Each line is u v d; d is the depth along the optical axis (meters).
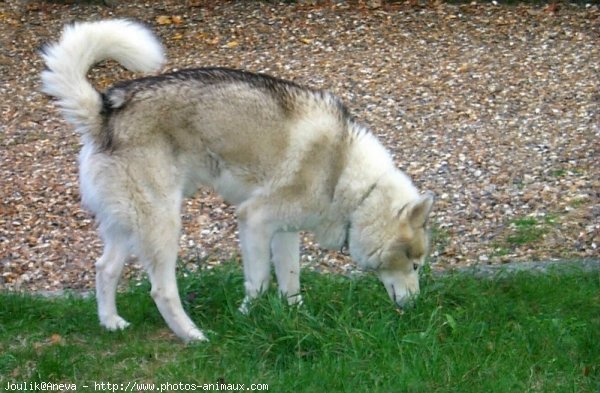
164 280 5.59
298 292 6.02
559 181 8.19
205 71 5.62
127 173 5.39
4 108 10.20
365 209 5.75
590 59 10.59
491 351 5.39
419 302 5.84
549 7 11.93
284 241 5.92
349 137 5.73
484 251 7.16
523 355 5.36
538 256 7.02
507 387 5.00
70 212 8.21
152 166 5.41
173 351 5.48
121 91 5.47
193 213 8.14
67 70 5.38
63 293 6.70
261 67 10.82
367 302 5.91
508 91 10.01
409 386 4.97
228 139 5.55
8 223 8.05
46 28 11.97
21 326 5.85
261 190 5.68
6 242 7.75
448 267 6.82
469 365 5.18
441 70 10.55
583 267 6.67
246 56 11.13
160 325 5.95
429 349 5.29
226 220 8.01
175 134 5.46
